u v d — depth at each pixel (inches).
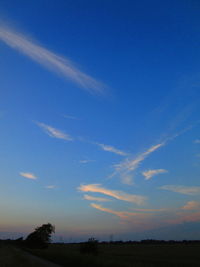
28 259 2214.6
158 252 4180.6
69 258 2081.7
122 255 3378.4
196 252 4165.8
